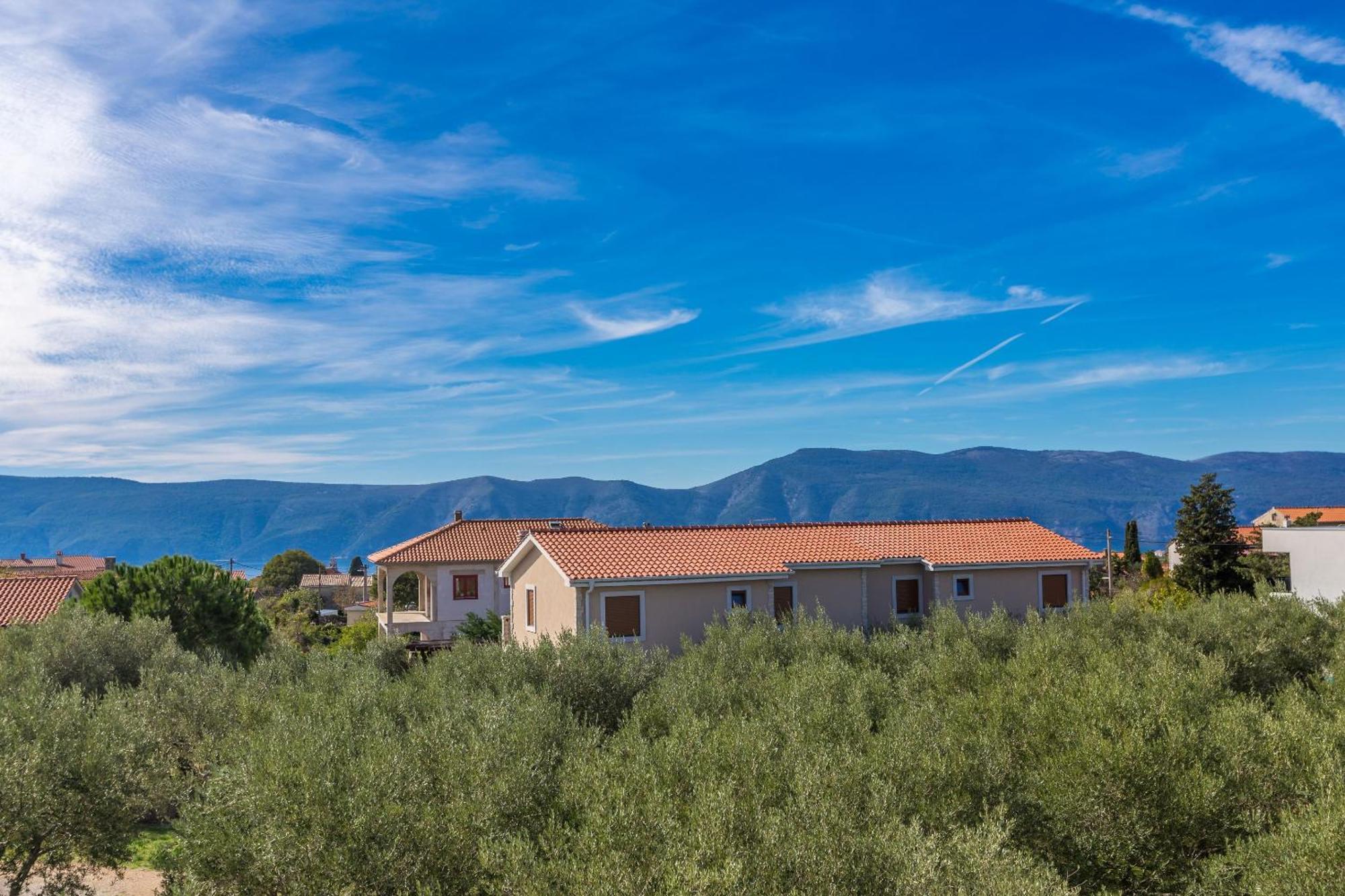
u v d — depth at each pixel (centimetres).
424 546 4097
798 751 958
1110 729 1069
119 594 2864
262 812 821
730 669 1786
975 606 3044
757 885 655
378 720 1265
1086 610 2448
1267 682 1827
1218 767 1019
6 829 948
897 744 993
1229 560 4788
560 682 1662
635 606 2655
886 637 2061
